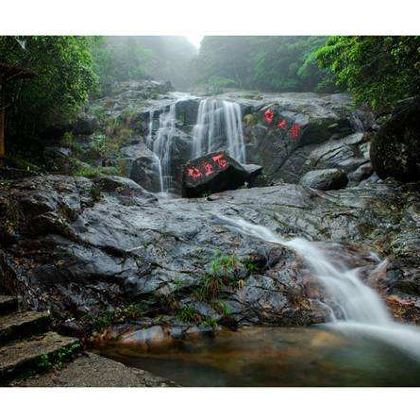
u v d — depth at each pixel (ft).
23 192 19.92
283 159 50.57
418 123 30.48
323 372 12.76
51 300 16.01
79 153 44.52
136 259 18.56
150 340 14.99
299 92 73.46
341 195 30.09
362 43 28.17
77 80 37.19
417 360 13.67
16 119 36.55
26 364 11.32
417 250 20.65
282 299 17.52
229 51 87.30
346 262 20.76
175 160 53.36
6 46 28.22
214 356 13.85
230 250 20.24
